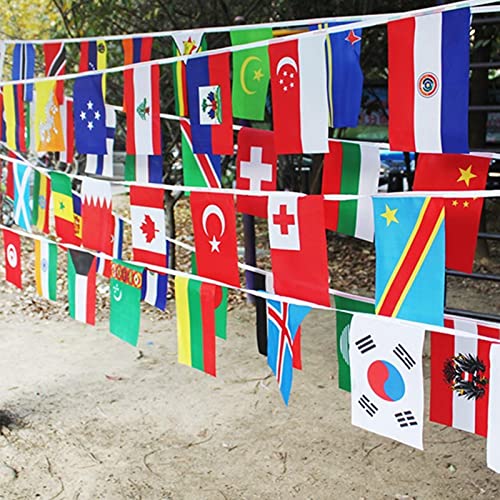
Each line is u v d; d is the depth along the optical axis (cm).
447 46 158
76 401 386
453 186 189
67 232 293
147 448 332
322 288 197
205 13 605
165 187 246
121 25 630
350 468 312
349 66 181
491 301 587
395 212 178
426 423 355
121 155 1043
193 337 241
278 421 359
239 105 220
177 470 312
